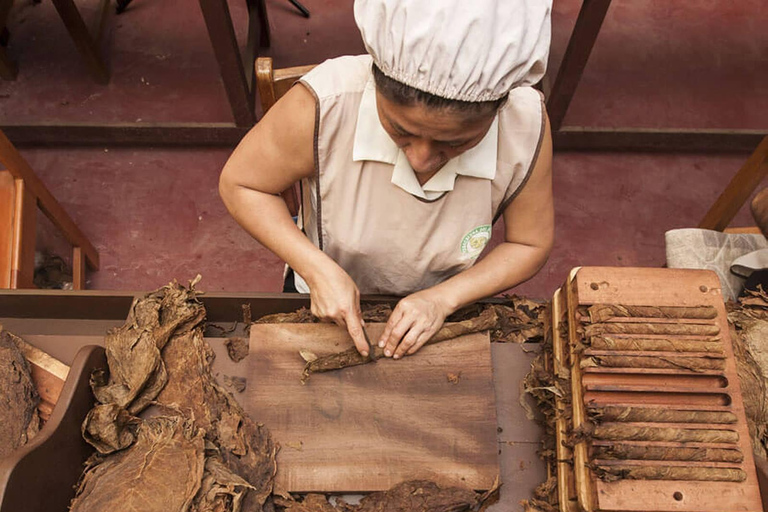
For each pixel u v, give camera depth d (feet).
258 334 3.55
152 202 8.20
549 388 3.35
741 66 9.50
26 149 8.48
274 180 3.73
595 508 2.94
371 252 4.00
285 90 4.50
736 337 3.65
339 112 3.35
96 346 3.27
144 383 3.31
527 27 2.62
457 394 3.45
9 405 3.28
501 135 3.45
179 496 2.90
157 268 7.80
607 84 9.25
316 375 3.47
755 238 5.51
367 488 3.24
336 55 9.44
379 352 3.52
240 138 8.48
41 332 3.97
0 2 8.43
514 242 3.97
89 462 3.11
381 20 2.52
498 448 3.46
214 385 3.43
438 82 2.56
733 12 9.96
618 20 9.84
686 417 3.03
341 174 3.60
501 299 3.98
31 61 9.05
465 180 3.59
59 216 6.70
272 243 3.78
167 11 9.57
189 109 8.79
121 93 8.88
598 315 3.21
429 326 3.52
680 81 9.32
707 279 3.33
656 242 8.19
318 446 3.31
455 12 2.41
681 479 2.94
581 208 8.39
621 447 2.96
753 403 3.46
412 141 2.91
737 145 8.51
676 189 8.55
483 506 3.33
